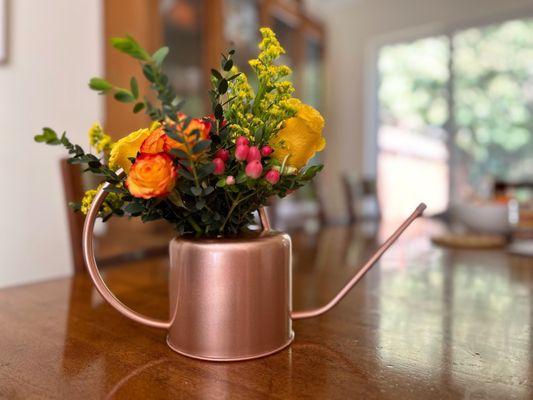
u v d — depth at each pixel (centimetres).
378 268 90
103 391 36
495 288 73
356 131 423
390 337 49
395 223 195
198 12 232
